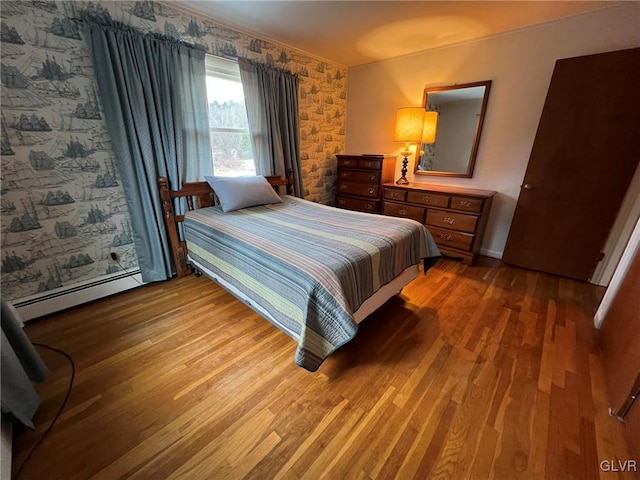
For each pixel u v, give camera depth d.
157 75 2.12
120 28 1.89
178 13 2.19
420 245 2.08
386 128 3.72
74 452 1.11
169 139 2.25
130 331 1.83
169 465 1.07
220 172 2.80
